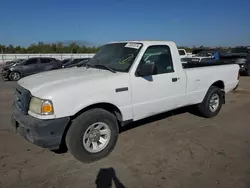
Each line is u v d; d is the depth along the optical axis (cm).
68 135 333
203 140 427
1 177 307
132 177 309
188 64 570
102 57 446
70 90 318
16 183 295
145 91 398
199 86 499
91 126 343
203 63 596
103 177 309
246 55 1467
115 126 369
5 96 885
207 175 312
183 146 401
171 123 516
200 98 512
